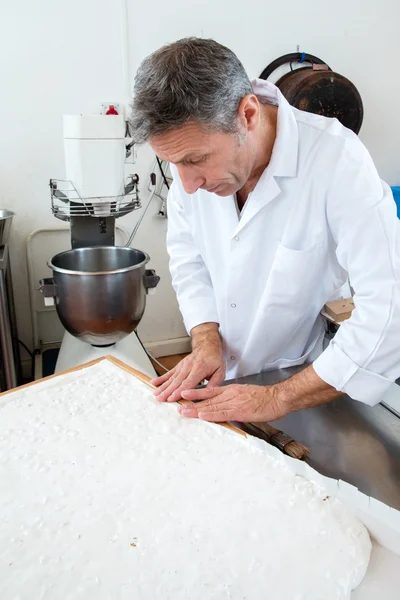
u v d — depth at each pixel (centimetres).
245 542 65
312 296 115
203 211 117
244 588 59
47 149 206
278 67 225
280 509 70
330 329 134
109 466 77
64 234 219
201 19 209
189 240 132
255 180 106
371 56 239
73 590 58
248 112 81
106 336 158
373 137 254
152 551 63
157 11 202
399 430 94
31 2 186
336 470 83
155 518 68
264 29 218
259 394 95
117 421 88
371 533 68
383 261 86
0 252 173
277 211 105
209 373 108
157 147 75
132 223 230
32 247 217
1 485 73
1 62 190
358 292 92
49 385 98
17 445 81
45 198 212
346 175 92
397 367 89
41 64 195
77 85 202
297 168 99
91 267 176
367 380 89
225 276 121
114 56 203
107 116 146
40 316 228
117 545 64
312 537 65
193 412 90
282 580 60
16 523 67
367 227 88
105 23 197
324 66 224
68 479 75
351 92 220
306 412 99
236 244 112
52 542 64
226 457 80
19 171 205
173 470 77
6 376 178
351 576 60
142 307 163
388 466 84
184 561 62
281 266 108
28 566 61
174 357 259
